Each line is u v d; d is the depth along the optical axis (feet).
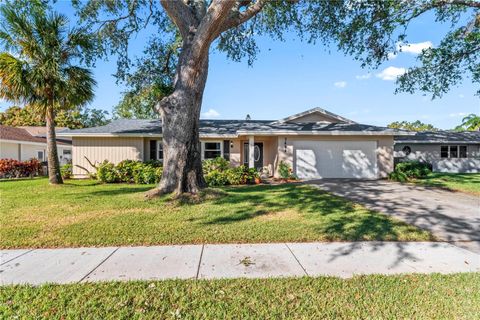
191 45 27.99
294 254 13.74
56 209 23.16
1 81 33.32
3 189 35.94
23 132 77.61
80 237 15.96
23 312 8.80
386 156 49.08
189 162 28.14
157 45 43.47
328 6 34.30
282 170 47.62
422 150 70.08
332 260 12.99
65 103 38.32
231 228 17.78
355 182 43.75
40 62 34.86
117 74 42.83
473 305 9.23
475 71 41.73
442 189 36.01
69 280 10.90
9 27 33.68
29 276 11.27
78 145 51.16
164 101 28.89
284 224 18.70
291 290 10.15
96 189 36.11
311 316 8.66
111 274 11.43
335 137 49.29
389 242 15.49
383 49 37.37
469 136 71.26
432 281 10.85
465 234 16.97
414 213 22.40
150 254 13.67
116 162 51.57
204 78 29.99
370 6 33.55
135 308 9.04
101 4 36.04
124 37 40.19
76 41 36.55
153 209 23.09
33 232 16.81
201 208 23.57
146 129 52.90
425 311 8.92
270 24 38.81
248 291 10.06
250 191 33.91
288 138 49.01
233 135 51.01
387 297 9.70
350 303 9.36
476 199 28.84
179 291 10.02
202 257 13.30
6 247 14.58
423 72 44.73
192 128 28.55
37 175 62.59
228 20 28.86
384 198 29.27
